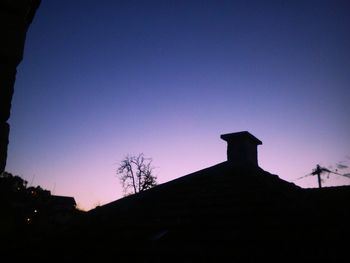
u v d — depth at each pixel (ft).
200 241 15.92
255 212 17.54
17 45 7.75
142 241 17.30
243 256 14.03
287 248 13.84
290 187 19.85
